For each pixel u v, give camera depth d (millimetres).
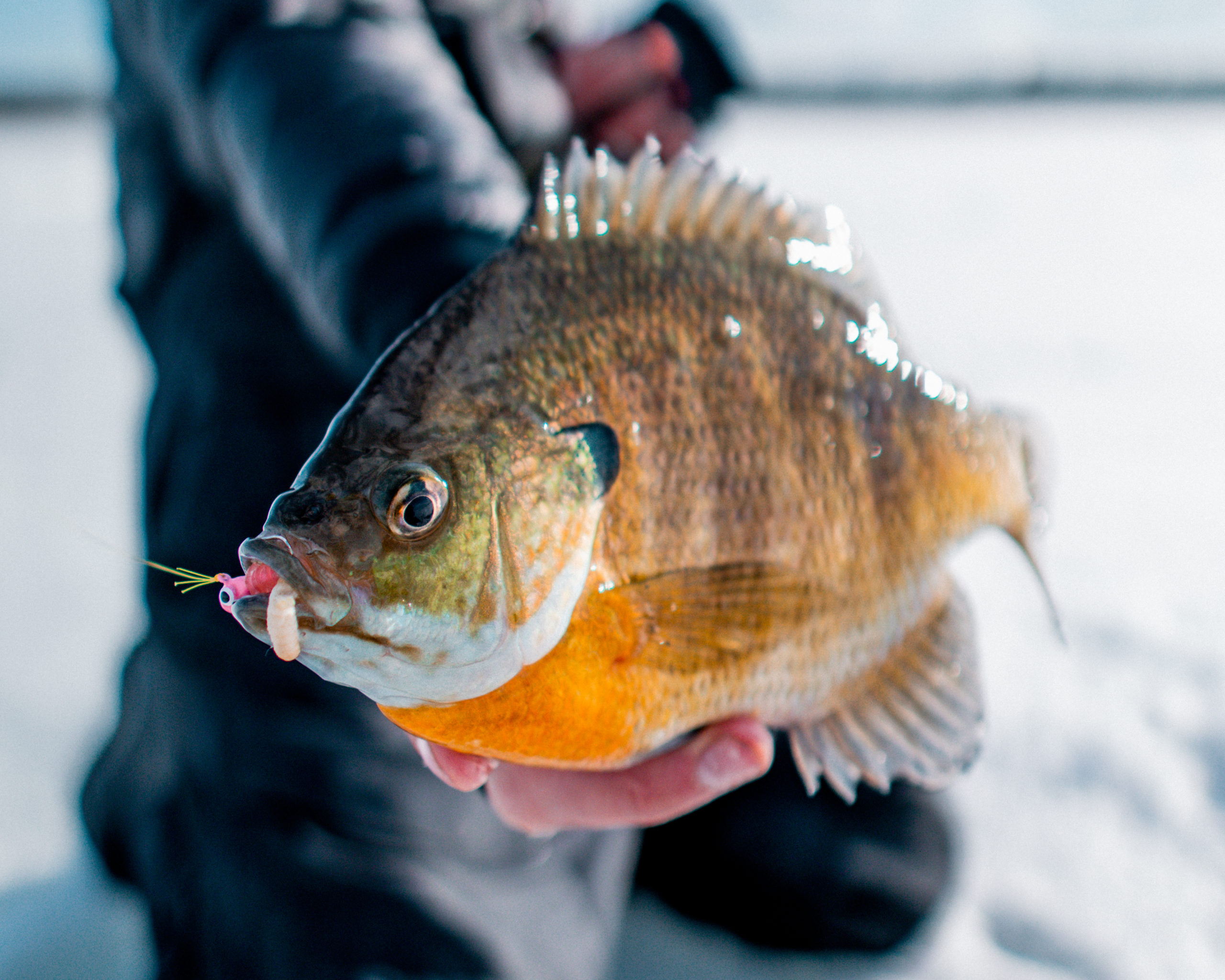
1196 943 636
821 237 433
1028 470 473
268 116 506
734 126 5113
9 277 2842
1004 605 1082
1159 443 1522
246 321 641
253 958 556
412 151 480
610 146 954
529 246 395
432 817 572
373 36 541
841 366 427
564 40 998
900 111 5797
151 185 699
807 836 664
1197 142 4484
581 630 391
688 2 971
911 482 438
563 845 628
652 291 403
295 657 358
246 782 576
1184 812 748
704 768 420
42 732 889
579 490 387
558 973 583
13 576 1229
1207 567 1139
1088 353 1959
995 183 3791
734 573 408
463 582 373
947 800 700
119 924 690
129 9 654
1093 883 691
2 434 1703
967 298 2400
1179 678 913
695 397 403
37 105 6016
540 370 388
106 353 2203
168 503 636
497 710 386
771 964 689
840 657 434
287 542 362
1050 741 833
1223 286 2430
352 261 460
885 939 673
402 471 369
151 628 658
